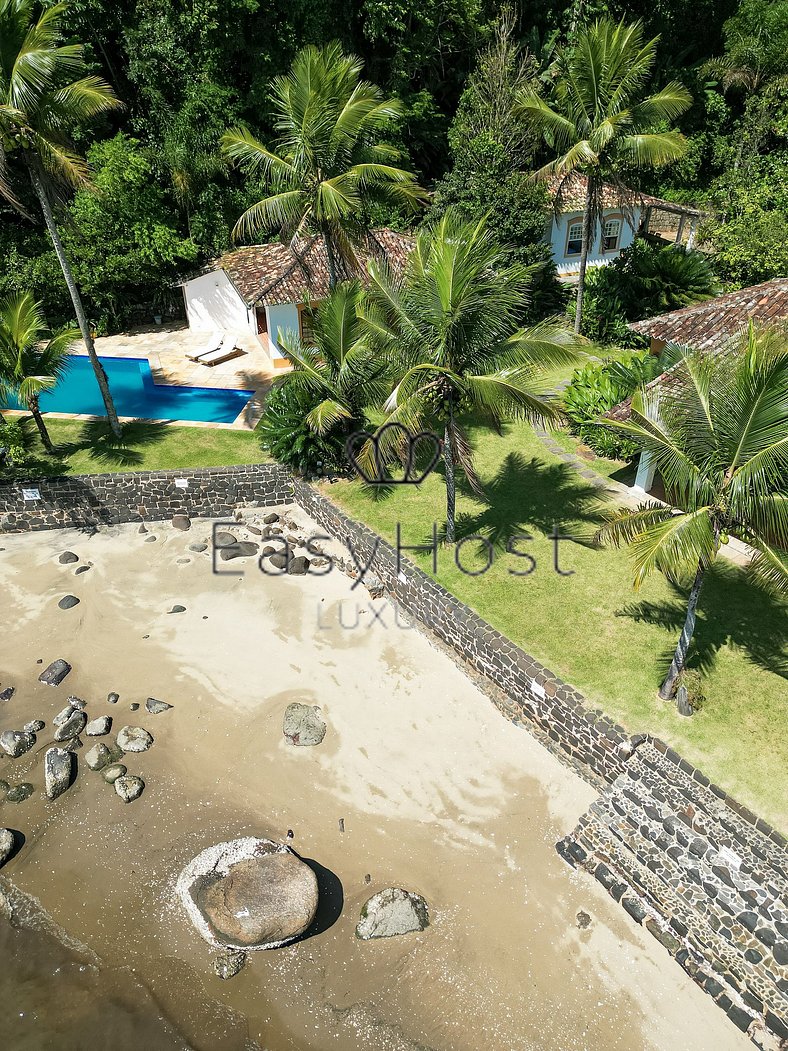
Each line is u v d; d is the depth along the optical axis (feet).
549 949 36.83
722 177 121.60
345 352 67.31
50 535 70.85
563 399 77.61
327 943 37.76
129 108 115.65
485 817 43.04
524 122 93.04
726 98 150.41
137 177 102.32
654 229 146.30
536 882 39.68
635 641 49.52
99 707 52.06
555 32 129.90
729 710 43.96
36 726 50.49
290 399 72.84
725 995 34.30
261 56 105.60
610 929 37.47
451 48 124.57
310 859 41.50
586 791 43.98
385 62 120.78
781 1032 32.78
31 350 73.87
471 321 48.70
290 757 47.52
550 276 107.34
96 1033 34.88
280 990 36.09
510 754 46.68
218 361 98.22
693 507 37.42
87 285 102.17
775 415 33.01
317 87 61.82
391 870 40.78
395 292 52.60
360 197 68.54
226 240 109.40
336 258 74.28
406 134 124.16
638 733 42.68
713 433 35.55
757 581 36.86
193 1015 35.35
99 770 47.70
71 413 85.35
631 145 80.48
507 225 100.99
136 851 42.78
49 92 58.44
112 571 65.26
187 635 57.77
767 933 34.81
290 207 66.64
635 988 35.09
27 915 40.01
